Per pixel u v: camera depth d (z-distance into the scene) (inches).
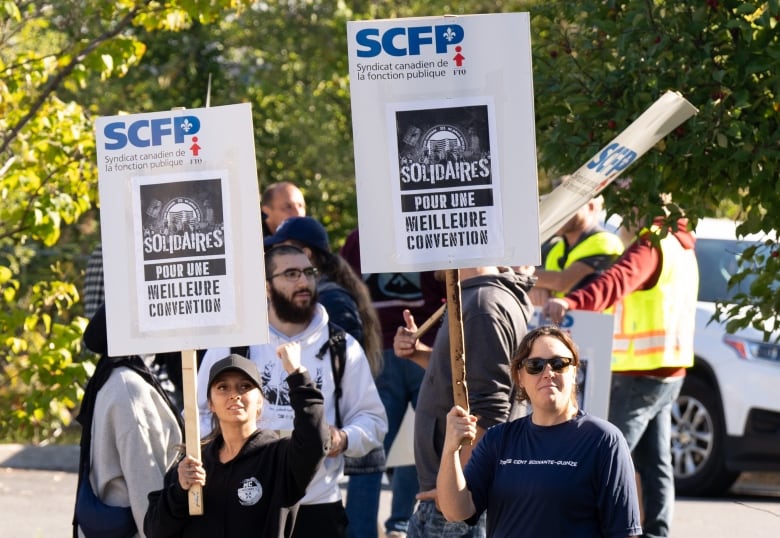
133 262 460.8
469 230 446.6
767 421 887.1
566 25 569.3
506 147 446.6
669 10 518.9
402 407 724.7
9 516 858.1
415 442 528.7
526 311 523.2
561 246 741.9
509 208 446.6
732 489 965.8
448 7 1876.2
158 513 458.3
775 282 577.6
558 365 434.9
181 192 459.8
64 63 718.5
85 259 1491.1
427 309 747.4
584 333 647.8
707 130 504.4
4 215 727.7
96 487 513.3
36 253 1379.2
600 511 426.0
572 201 517.7
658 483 710.5
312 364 537.0
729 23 499.8
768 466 888.9
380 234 447.5
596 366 644.1
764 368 892.0
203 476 450.0
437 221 446.9
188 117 459.5
